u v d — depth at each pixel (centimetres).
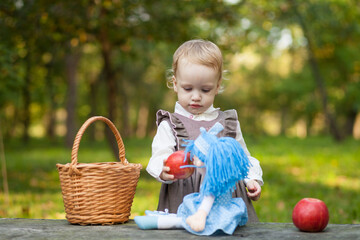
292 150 1484
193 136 259
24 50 837
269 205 582
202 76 245
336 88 2134
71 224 250
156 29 845
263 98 3192
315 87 2183
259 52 1869
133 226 243
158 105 2388
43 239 215
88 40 916
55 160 1280
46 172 973
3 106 1914
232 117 275
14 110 2462
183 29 859
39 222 256
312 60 1819
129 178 253
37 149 1884
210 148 217
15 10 768
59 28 788
